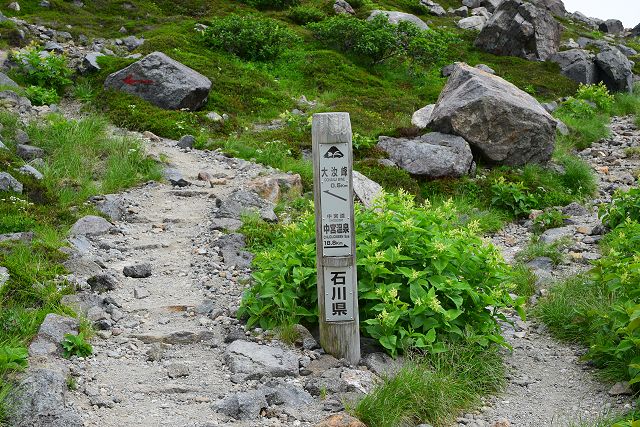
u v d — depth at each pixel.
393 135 13.65
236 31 18.33
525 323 7.83
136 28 18.89
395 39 19.64
